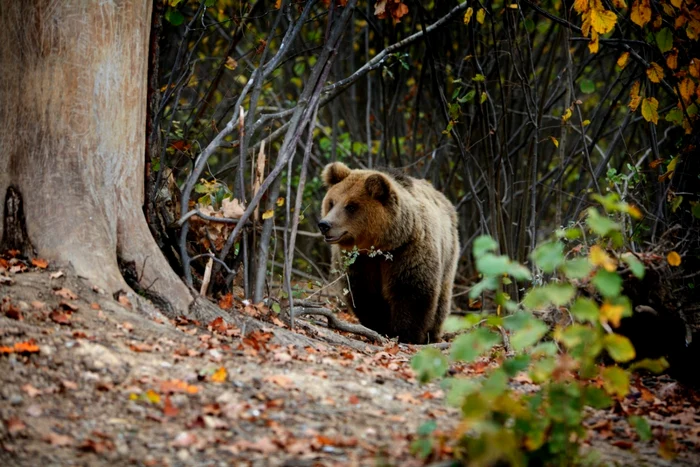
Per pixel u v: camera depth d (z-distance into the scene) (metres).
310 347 10.73
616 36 17.83
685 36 13.98
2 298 9.06
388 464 6.67
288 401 8.16
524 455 7.00
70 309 9.25
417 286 14.32
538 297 7.20
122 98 10.59
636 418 7.69
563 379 9.57
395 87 21.50
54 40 10.20
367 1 20.47
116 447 7.02
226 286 11.95
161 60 16.75
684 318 10.87
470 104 20.00
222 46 26.38
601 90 25.64
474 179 21.72
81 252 9.98
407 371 10.13
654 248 11.27
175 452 7.03
